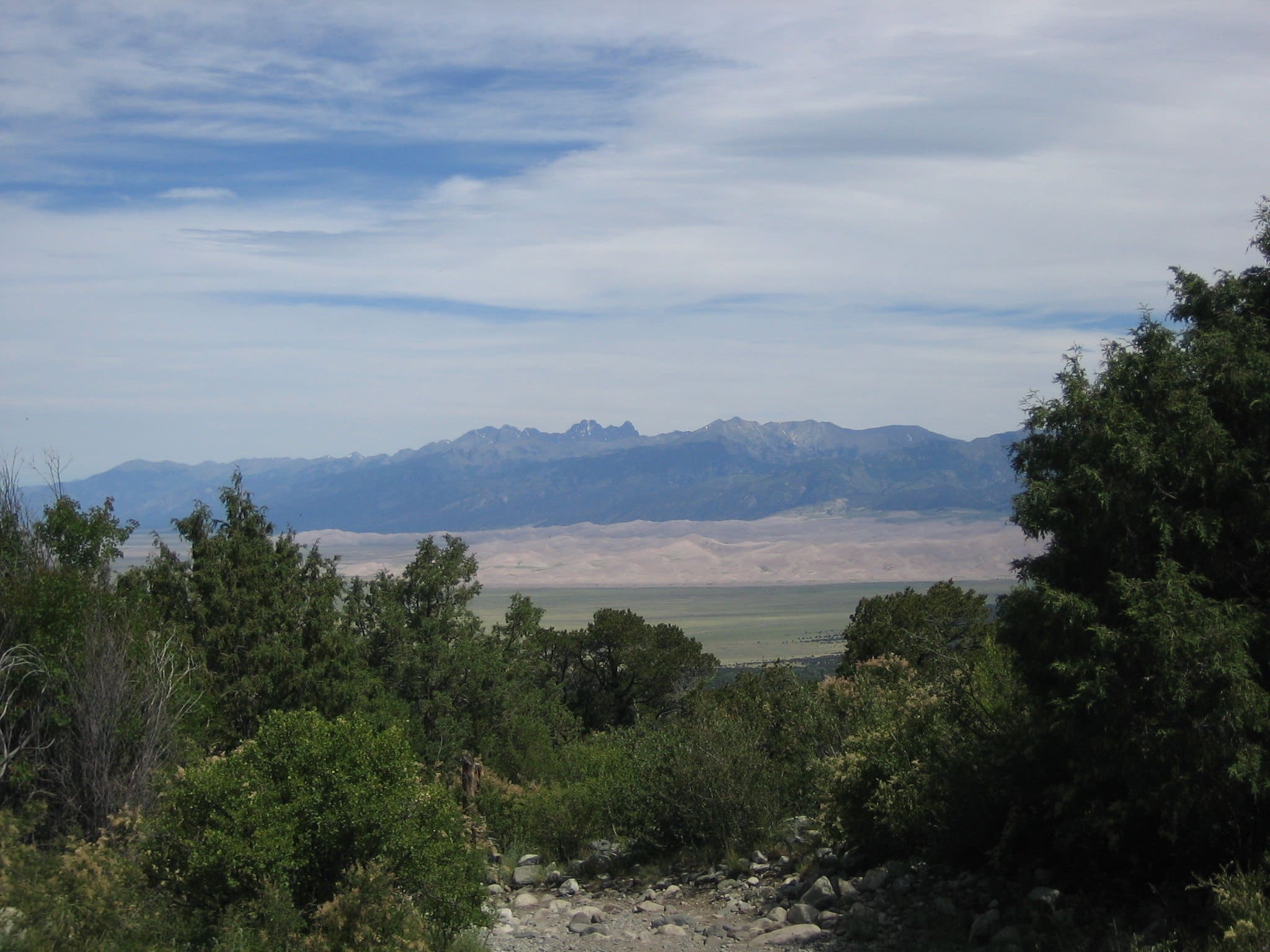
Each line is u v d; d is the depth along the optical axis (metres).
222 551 21.48
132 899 7.32
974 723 9.52
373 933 7.02
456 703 26.97
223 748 15.92
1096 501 7.31
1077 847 7.95
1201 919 6.72
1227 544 7.30
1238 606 6.85
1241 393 7.29
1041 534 7.71
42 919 6.90
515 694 28.53
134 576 14.98
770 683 17.58
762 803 11.67
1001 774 8.45
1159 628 6.59
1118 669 6.93
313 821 7.50
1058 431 7.81
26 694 11.55
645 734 16.23
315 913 7.21
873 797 9.73
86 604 12.41
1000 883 8.34
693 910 10.05
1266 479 7.10
